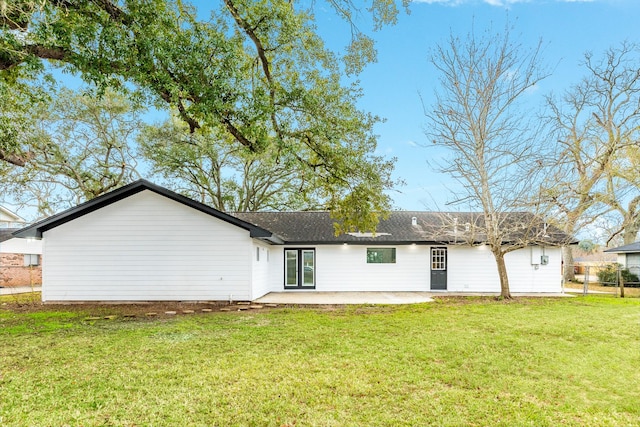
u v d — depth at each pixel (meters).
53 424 3.47
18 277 21.14
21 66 7.75
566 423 3.57
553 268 16.09
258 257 13.63
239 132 8.96
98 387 4.42
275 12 8.80
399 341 6.64
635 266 18.84
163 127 22.64
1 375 4.85
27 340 6.72
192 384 4.51
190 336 7.04
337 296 14.33
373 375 4.86
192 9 9.08
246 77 8.58
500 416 3.70
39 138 17.64
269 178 25.66
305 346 6.30
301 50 10.16
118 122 21.86
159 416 3.66
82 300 12.16
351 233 16.38
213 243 12.41
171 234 12.38
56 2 6.81
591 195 16.28
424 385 4.52
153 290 12.26
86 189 21.44
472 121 12.69
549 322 8.41
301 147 10.78
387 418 3.64
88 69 6.81
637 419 3.66
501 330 7.57
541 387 4.50
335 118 10.07
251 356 5.70
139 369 5.07
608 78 19.00
